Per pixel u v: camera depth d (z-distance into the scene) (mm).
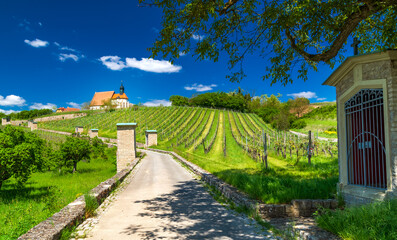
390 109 5410
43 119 93250
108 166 28391
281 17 6738
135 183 12969
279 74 8195
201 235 5273
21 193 13617
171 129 56281
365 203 5844
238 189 8688
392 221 3934
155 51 7297
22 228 5707
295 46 7473
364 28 8180
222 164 17297
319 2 6465
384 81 5527
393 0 5496
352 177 6754
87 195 7254
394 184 5312
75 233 5422
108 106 98062
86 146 24031
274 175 11352
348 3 5809
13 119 99625
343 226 4406
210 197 9180
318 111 75750
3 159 12422
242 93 110438
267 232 5301
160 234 5383
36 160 13664
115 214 7098
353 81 6395
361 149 6555
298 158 16016
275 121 65562
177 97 114188
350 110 6914
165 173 16750
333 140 37062
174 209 7547
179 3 6785
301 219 5918
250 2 7352
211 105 101500
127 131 26625
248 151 23672
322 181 8094
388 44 7309
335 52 6676
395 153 5320
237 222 6117
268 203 6562
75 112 95312
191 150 32250
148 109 84562
